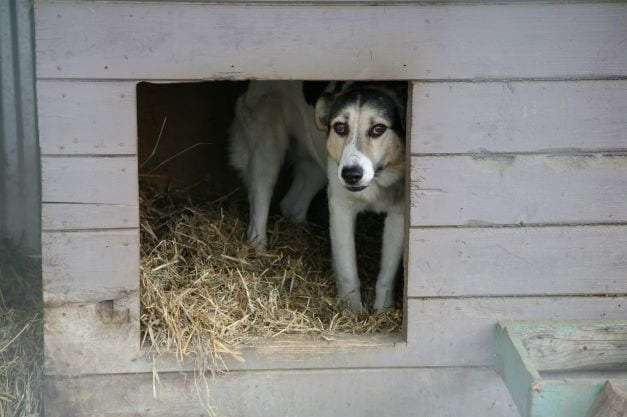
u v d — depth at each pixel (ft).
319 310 10.07
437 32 8.99
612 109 9.16
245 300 9.85
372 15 8.93
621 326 9.39
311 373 9.41
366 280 11.03
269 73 9.01
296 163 11.66
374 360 9.43
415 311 9.39
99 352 9.29
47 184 9.01
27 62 11.20
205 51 8.93
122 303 9.22
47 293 9.17
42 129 8.94
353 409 9.50
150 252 10.03
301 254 11.03
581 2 9.00
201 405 9.39
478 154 9.20
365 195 10.11
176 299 9.46
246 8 8.87
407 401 9.53
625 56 9.09
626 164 9.24
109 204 9.07
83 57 8.86
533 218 9.30
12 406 9.38
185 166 12.15
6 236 11.35
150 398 9.36
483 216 9.28
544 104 9.14
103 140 8.99
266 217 11.10
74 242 9.11
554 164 9.23
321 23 8.93
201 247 10.43
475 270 9.35
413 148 9.16
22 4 11.09
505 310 9.43
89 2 8.79
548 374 9.50
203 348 9.30
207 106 12.08
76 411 9.36
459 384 9.53
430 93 9.09
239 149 11.35
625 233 9.34
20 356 9.71
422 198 9.23
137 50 8.89
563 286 9.41
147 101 11.96
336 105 9.90
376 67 9.03
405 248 9.44
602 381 8.64
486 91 9.10
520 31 9.02
